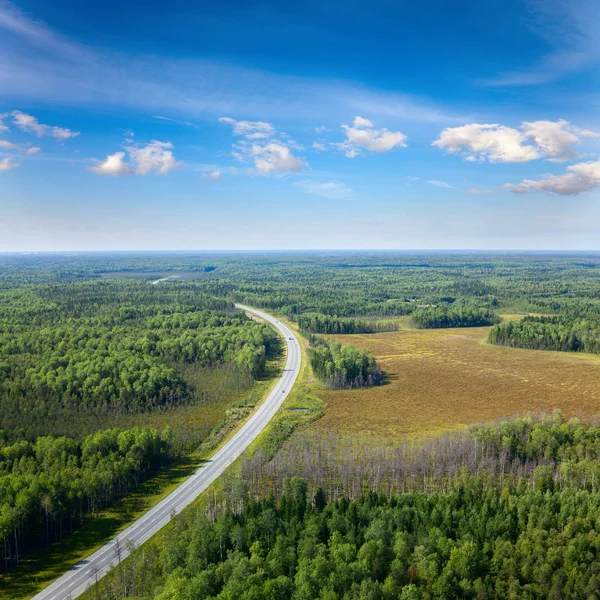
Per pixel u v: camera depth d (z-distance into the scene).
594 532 91.31
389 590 81.06
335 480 119.94
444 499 103.00
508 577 85.88
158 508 115.94
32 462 124.81
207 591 80.81
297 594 78.31
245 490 108.81
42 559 98.31
